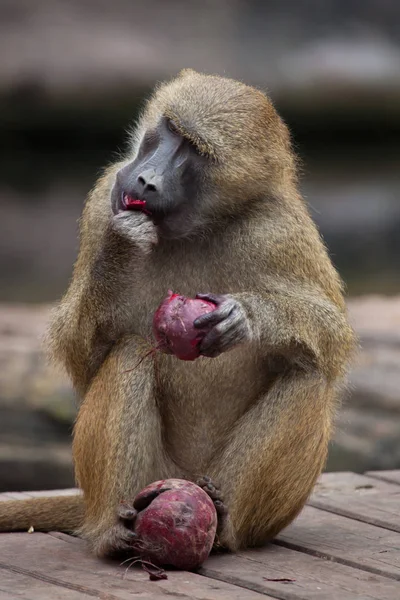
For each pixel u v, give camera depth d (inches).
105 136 1966.0
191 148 402.9
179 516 353.4
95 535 380.2
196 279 407.5
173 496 357.4
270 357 406.0
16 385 669.3
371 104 2063.2
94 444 380.8
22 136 1936.5
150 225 384.2
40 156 1947.6
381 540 403.5
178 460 415.8
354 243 1378.0
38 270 1177.4
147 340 404.5
